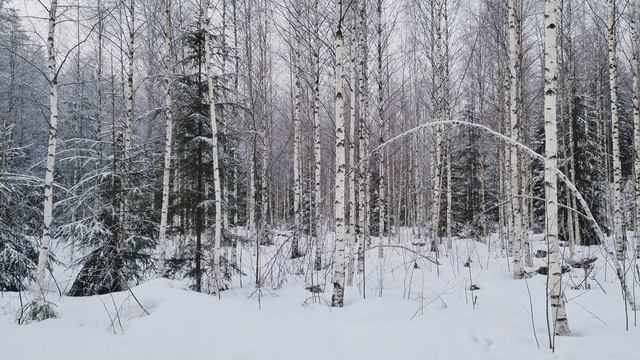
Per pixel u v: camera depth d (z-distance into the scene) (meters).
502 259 13.70
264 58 15.93
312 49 13.23
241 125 12.98
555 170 5.58
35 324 5.84
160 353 4.48
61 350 4.73
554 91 5.67
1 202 9.30
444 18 16.75
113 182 10.00
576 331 5.66
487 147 24.38
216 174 8.90
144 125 17.72
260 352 4.42
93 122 19.53
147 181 10.60
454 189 23.97
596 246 15.77
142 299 6.00
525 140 15.70
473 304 7.11
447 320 5.80
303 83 19.25
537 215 23.86
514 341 5.08
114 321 5.55
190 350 4.50
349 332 4.88
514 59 10.80
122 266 9.76
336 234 7.32
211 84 9.20
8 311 7.09
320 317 5.59
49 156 7.12
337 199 7.36
